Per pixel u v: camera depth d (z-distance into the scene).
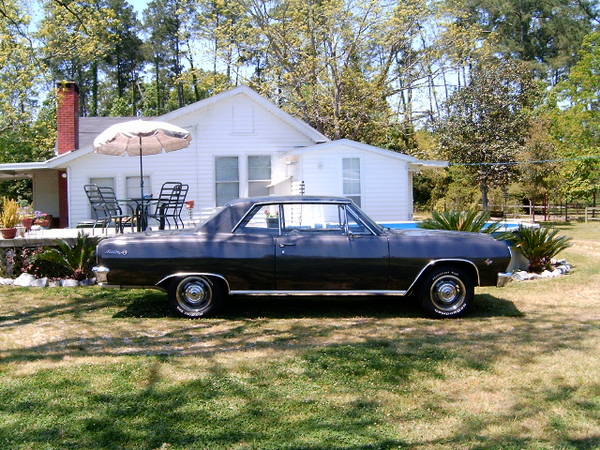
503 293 8.63
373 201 14.70
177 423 3.72
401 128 26.34
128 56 49.56
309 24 22.75
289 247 6.80
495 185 25.52
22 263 9.91
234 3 22.72
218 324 6.67
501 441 3.43
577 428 3.61
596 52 27.27
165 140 11.87
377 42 22.95
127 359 5.16
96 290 8.94
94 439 3.48
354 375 4.70
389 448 3.35
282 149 16.56
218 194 16.41
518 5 45.22
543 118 27.75
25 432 3.58
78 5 17.88
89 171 15.97
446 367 4.89
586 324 6.50
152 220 15.66
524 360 5.06
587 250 14.38
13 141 26.86
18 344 5.76
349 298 8.21
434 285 6.92
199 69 24.22
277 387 4.40
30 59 20.86
